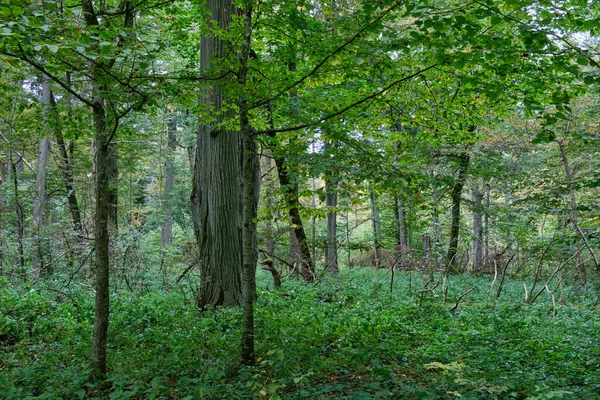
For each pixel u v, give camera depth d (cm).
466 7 542
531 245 1451
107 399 500
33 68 597
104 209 543
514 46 580
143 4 626
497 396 518
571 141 1370
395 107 775
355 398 489
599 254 1382
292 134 823
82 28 451
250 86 630
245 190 627
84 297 1100
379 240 2575
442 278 1491
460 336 833
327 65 632
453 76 713
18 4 441
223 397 499
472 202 1800
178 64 1410
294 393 516
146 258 1316
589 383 564
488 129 1616
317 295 1271
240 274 1008
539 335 860
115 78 507
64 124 713
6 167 2003
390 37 580
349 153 728
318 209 954
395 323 901
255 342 699
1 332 762
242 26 629
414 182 714
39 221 1459
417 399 505
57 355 639
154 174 2820
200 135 1041
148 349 690
